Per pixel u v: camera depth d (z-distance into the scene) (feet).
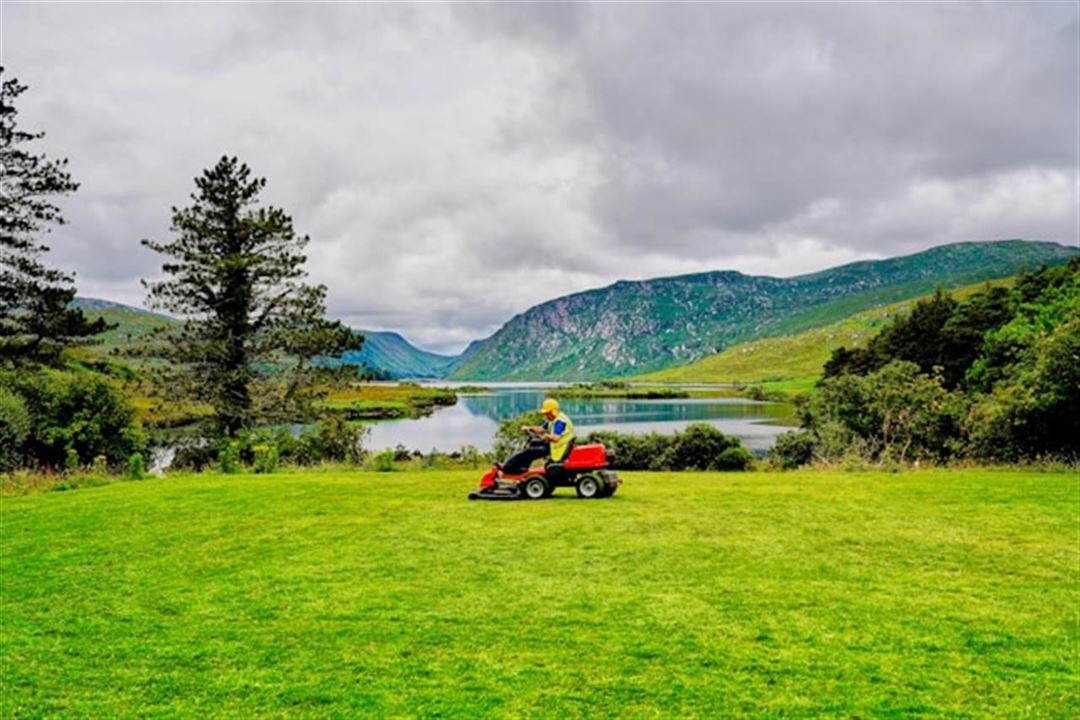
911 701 16.69
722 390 583.58
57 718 16.75
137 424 101.04
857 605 23.17
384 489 51.90
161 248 117.80
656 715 16.17
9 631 22.39
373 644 20.59
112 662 19.90
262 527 37.47
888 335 195.21
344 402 313.73
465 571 27.76
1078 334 65.10
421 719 16.22
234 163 122.42
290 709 16.89
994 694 17.03
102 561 30.91
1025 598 23.81
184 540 34.73
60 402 92.84
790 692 17.17
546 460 46.88
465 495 48.14
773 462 101.24
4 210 118.42
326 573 28.04
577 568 27.86
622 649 19.80
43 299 117.19
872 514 38.42
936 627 21.18
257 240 121.60
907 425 83.76
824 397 101.14
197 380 114.42
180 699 17.60
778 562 28.40
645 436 106.01
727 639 20.39
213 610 23.98
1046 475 55.83
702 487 51.03
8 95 119.44
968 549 30.37
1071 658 18.98
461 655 19.66
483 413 324.39
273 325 120.78
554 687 17.63
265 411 116.88
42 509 45.11
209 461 95.71
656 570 27.43
